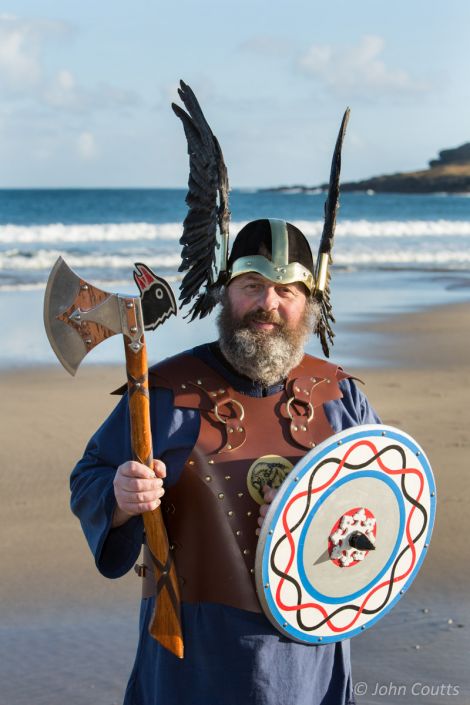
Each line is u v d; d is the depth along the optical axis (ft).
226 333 7.82
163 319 7.15
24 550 16.34
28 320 43.45
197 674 7.54
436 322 44.60
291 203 238.48
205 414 7.75
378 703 11.50
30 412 26.07
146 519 7.50
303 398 7.90
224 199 8.07
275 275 7.67
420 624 13.71
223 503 7.54
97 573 15.58
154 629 7.52
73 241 98.58
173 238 102.78
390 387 29.73
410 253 86.33
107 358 34.30
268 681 7.46
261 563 7.13
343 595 7.58
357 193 438.81
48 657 12.76
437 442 22.84
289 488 7.15
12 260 71.10
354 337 39.50
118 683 12.13
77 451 22.30
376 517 7.61
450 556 16.14
